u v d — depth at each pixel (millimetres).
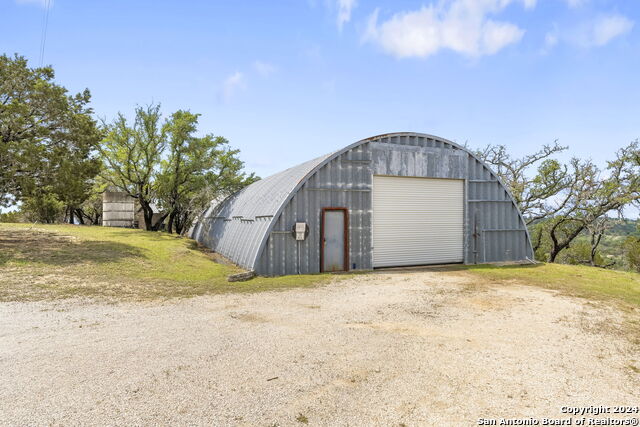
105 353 4613
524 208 26422
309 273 12000
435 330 5941
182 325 5879
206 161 24094
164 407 3398
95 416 3217
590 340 5609
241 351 4820
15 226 18234
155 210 29391
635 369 4566
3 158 12312
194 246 18516
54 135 13773
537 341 5508
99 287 8273
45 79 14883
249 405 3488
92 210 33312
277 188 13891
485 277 11508
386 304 7707
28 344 4848
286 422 3229
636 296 9070
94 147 15969
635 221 24609
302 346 5066
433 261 14266
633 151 22031
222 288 9023
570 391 3955
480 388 3967
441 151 14461
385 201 13617
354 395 3742
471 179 14977
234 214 17125
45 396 3527
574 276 11992
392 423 3262
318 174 12336
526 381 4164
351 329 5898
